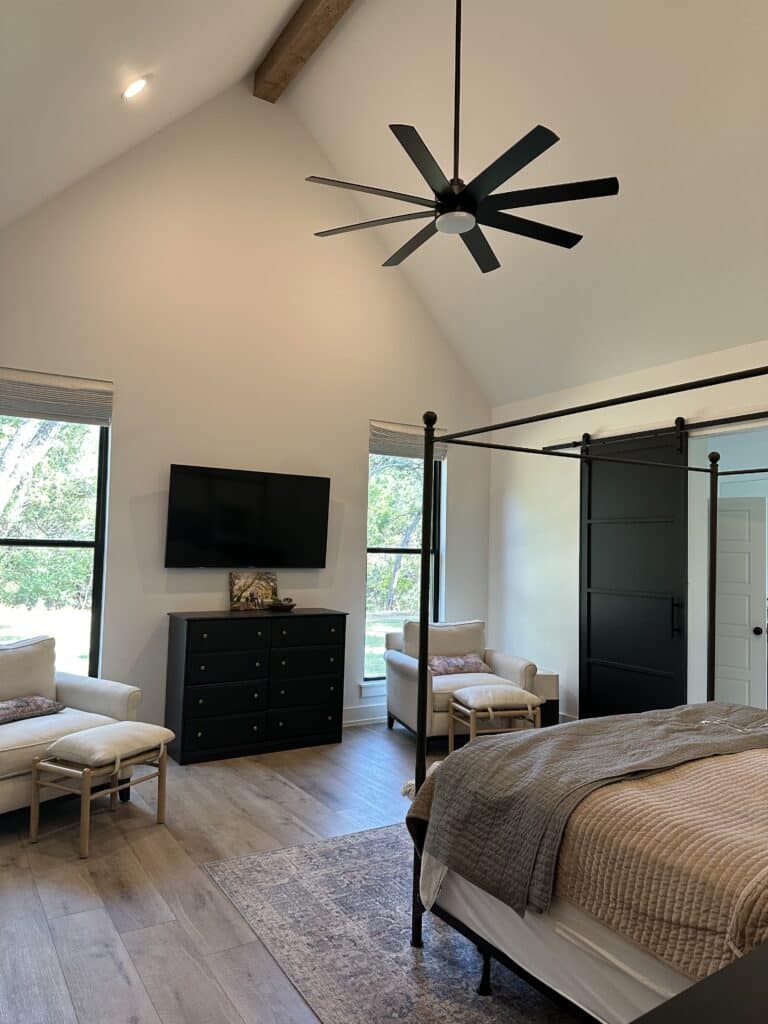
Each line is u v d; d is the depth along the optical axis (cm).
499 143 431
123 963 225
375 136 496
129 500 459
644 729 259
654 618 488
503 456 628
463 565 621
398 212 539
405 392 589
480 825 210
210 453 489
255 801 373
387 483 590
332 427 546
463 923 218
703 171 372
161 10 293
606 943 172
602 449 530
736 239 389
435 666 509
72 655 451
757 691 490
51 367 432
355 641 554
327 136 530
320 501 530
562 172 422
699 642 472
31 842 315
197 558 477
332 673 489
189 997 209
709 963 145
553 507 574
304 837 327
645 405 498
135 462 461
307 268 538
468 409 629
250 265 511
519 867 191
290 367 527
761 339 424
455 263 541
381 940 243
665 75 348
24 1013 200
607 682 522
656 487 488
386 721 558
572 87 380
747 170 358
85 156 404
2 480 432
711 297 425
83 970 221
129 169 462
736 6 309
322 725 485
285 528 514
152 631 465
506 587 619
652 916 158
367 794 387
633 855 166
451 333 605
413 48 423
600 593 529
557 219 450
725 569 509
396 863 302
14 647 377
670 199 395
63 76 288
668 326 461
